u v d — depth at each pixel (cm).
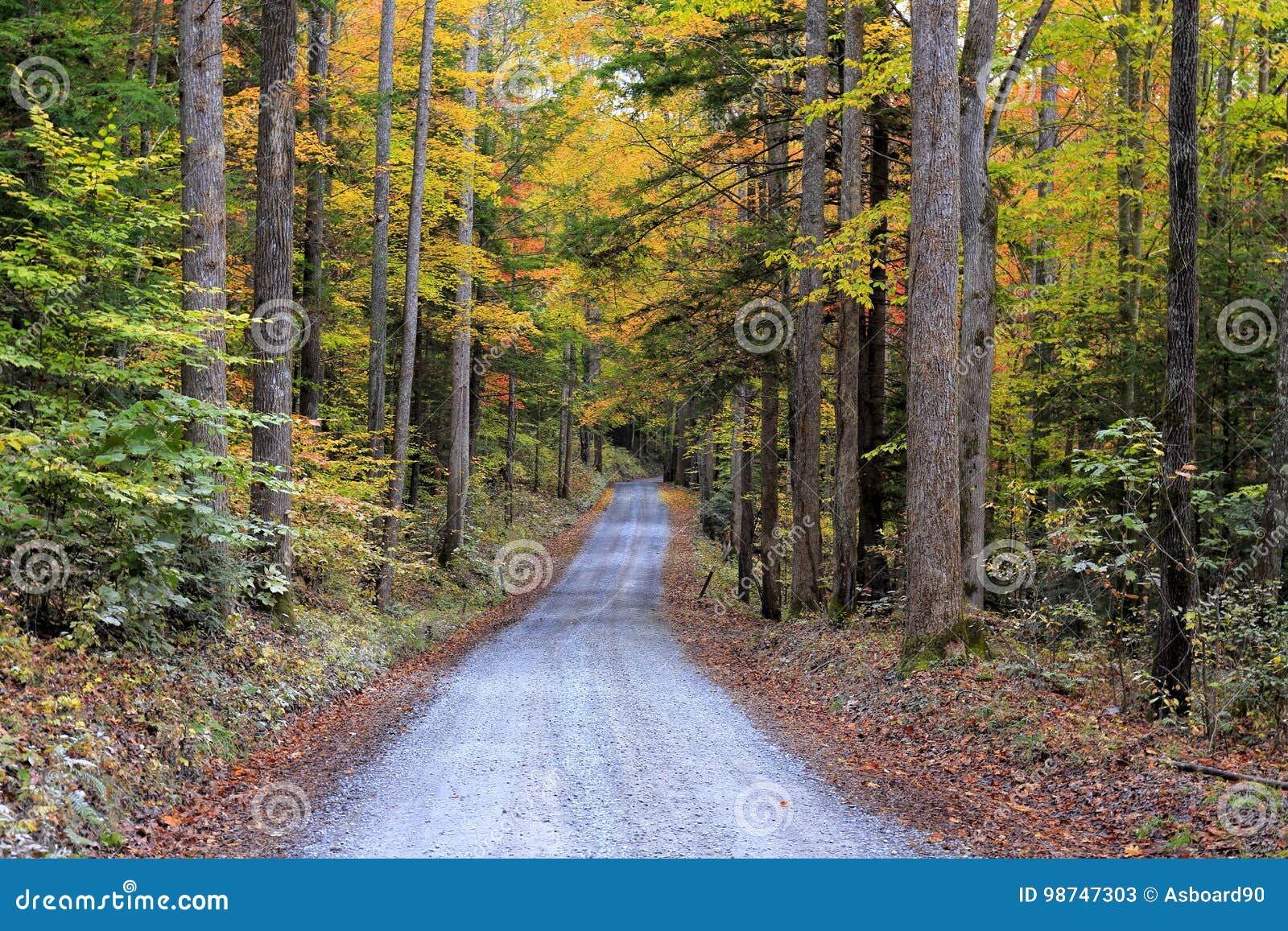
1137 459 1016
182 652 1003
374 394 2155
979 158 1410
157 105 1290
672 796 791
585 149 2456
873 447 1962
